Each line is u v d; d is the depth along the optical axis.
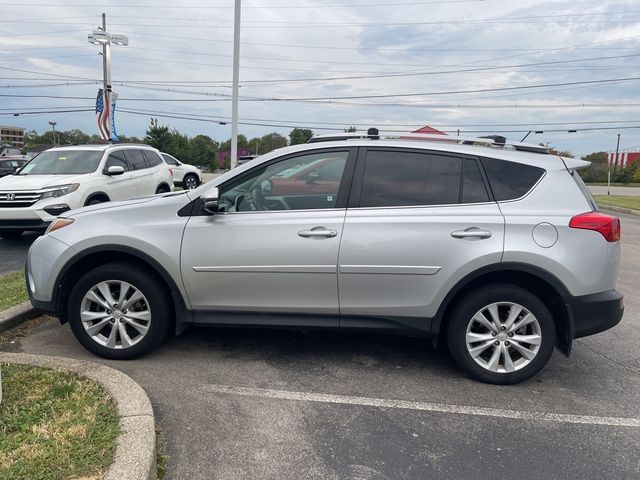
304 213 3.95
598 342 4.98
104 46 24.69
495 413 3.54
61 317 4.28
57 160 9.91
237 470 2.86
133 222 4.08
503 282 3.89
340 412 3.51
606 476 2.88
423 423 3.39
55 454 2.68
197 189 4.15
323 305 3.98
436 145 4.01
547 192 3.84
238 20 16.62
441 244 3.78
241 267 3.96
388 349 4.63
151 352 4.40
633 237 12.71
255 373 4.07
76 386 3.39
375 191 3.95
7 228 8.40
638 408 3.66
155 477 2.72
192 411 3.46
